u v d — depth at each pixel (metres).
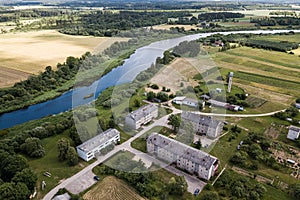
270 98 107.88
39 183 60.50
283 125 87.00
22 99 110.31
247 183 60.59
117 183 59.72
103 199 55.72
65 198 54.09
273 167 66.44
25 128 86.19
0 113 100.50
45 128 80.56
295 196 57.03
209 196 54.31
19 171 59.72
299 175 64.06
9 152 68.19
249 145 74.38
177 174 61.66
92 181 60.72
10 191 51.56
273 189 59.53
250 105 100.31
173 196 56.25
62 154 68.06
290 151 73.31
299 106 100.25
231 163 67.62
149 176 59.78
